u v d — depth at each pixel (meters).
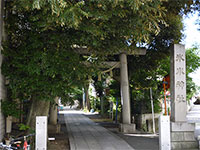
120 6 6.29
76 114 29.91
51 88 6.79
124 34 7.25
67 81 6.95
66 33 6.90
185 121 7.40
